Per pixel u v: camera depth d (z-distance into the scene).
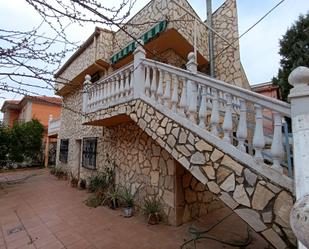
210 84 3.47
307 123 2.26
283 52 11.34
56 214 6.38
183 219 5.46
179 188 5.46
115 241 4.52
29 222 5.85
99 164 9.22
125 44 8.42
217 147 3.25
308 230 1.22
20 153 14.46
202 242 4.41
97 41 9.12
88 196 8.32
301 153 2.19
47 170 16.50
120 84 5.70
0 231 5.34
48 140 18.28
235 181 2.95
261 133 2.84
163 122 4.23
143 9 7.73
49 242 4.60
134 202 6.75
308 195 1.42
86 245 4.39
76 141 11.93
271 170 2.68
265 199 2.66
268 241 2.57
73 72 11.42
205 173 3.31
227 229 5.05
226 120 3.24
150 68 4.91
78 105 11.93
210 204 6.37
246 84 8.94
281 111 2.61
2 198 8.52
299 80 2.39
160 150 6.06
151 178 6.28
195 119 3.80
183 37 6.70
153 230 5.05
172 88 4.25
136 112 4.99
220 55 8.12
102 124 7.92
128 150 7.43
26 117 19.56
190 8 7.33
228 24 8.10
